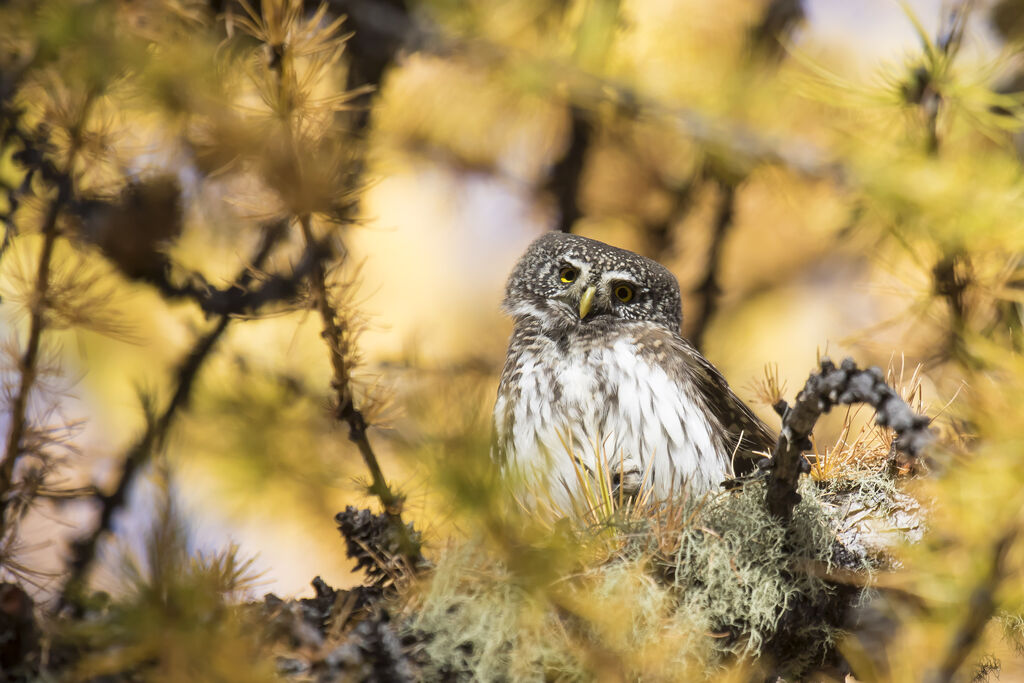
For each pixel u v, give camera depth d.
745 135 7.67
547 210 11.51
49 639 5.11
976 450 4.96
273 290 8.13
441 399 4.62
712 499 6.73
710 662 6.13
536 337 10.73
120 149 6.63
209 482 8.08
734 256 12.57
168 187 7.33
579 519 6.84
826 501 6.92
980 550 4.67
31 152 6.54
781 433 6.01
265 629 5.41
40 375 5.85
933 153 6.95
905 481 6.81
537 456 9.40
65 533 7.05
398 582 5.82
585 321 10.68
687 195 11.66
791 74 7.48
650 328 10.57
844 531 6.66
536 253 11.26
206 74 5.62
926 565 4.93
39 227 6.39
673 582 6.26
